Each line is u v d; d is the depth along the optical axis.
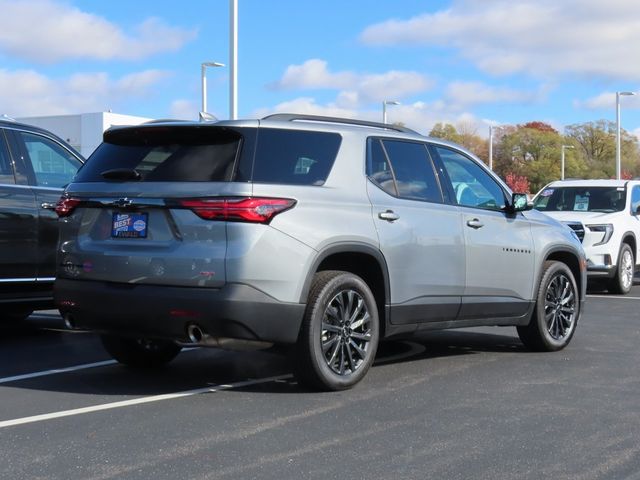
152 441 4.71
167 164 5.72
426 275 6.50
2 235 7.54
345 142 6.13
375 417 5.28
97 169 6.10
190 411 5.38
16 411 5.36
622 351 7.84
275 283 5.43
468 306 6.93
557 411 5.48
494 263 7.14
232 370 6.77
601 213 13.94
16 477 4.11
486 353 7.73
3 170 7.67
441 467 4.31
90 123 47.62
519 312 7.48
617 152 44.75
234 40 16.84
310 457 4.45
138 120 50.56
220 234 5.38
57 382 6.25
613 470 4.30
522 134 87.12
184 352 7.65
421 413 5.39
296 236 5.54
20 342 8.12
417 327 6.57
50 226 7.96
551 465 4.37
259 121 5.73
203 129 5.65
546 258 7.77
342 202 5.89
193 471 4.21
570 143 93.75
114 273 5.72
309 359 5.69
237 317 5.32
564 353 7.74
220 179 5.46
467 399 5.80
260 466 4.29
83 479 4.09
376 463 4.36
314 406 5.53
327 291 5.72
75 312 5.96
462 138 88.88
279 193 5.53
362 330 6.05
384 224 6.14
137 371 6.71
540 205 14.90
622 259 13.62
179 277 5.45
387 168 6.41
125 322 5.70
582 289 8.26
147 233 5.65
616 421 5.24
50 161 8.25
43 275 7.91
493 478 4.16
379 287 6.21
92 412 5.34
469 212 6.97
